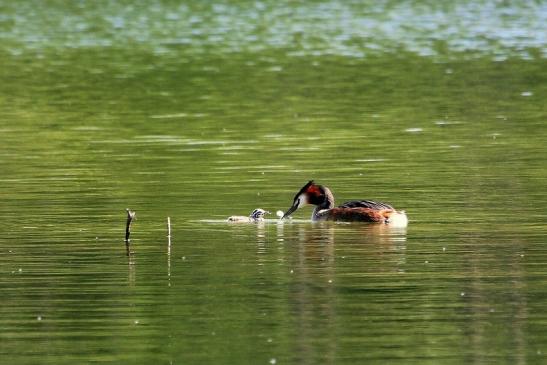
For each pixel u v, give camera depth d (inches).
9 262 804.6
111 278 764.0
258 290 734.5
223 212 966.4
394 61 2034.9
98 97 1706.4
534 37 2320.4
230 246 846.5
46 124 1485.0
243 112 1551.4
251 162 1196.5
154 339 652.7
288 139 1334.9
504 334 653.9
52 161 1223.5
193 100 1667.1
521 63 1973.4
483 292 724.7
